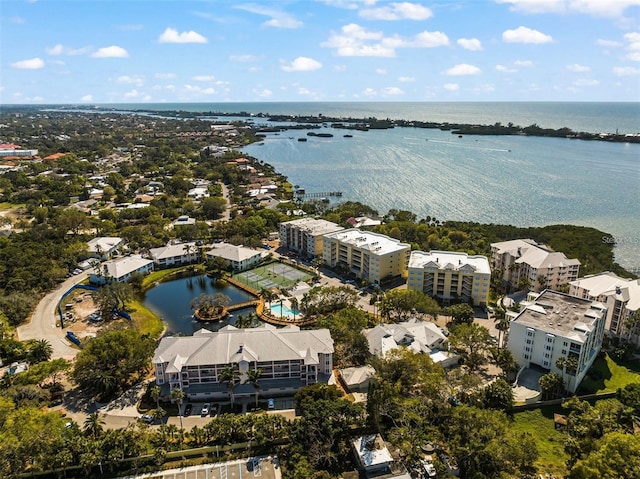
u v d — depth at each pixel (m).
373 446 113.81
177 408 134.62
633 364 164.75
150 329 183.75
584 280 195.75
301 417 121.88
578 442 111.00
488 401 134.12
